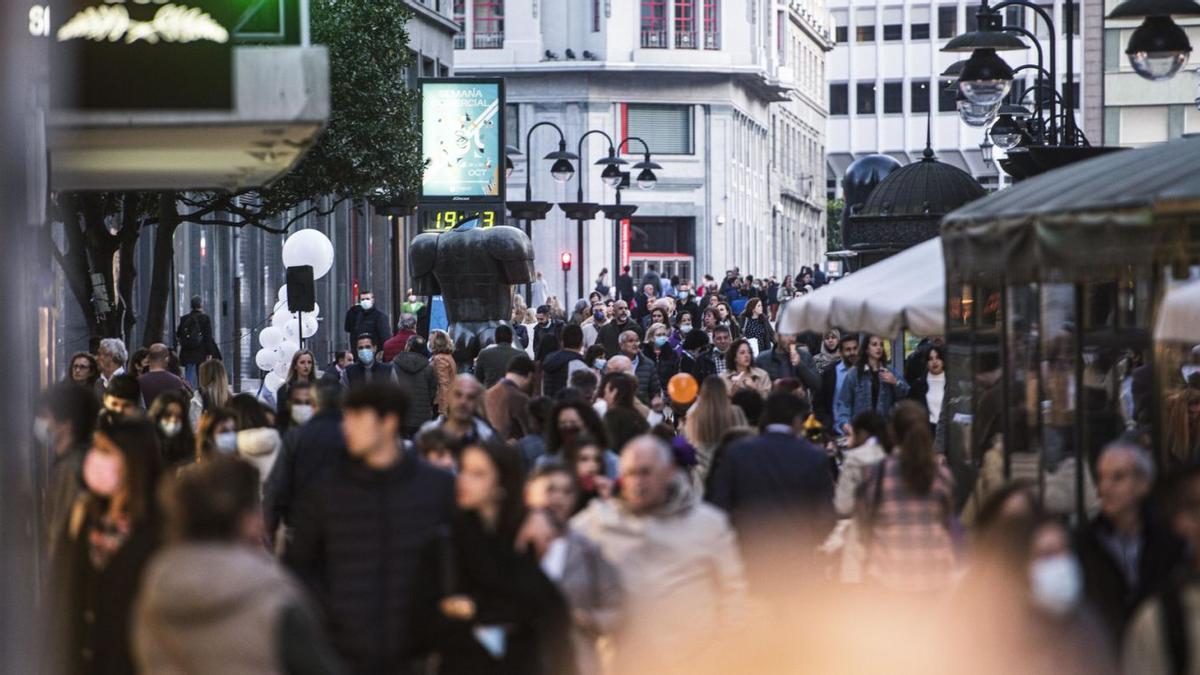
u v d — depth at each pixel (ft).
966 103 133.90
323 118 77.51
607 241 576.61
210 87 76.23
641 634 57.98
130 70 75.61
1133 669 43.19
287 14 78.38
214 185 102.99
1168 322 63.26
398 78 228.63
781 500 70.08
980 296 81.10
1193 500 45.32
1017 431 77.51
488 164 283.38
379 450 54.13
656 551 58.13
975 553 47.47
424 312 234.79
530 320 226.99
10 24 38.68
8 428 38.86
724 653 59.06
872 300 91.04
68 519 58.13
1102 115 414.62
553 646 51.83
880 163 213.66
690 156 585.22
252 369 301.22
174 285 259.60
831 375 129.18
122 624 50.52
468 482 51.55
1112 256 67.92
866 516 67.15
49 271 84.89
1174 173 68.74
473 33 576.61
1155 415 74.18
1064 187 72.84
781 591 68.74
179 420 81.97
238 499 43.27
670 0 581.94
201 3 76.38
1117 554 57.72
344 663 53.21
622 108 578.25
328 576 53.93
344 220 355.77
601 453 66.54
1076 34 613.52
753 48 596.70
